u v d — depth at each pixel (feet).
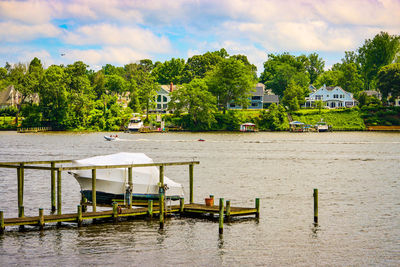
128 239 117.29
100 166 128.06
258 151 342.03
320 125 564.71
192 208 136.26
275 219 137.80
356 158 300.81
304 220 137.49
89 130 572.92
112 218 133.49
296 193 179.73
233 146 381.19
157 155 309.83
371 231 126.82
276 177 219.20
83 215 124.47
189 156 305.12
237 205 157.48
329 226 131.23
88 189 138.31
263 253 109.81
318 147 376.68
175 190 145.28
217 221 134.00
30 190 176.65
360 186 196.44
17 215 138.92
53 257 105.40
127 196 134.72
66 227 125.49
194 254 108.58
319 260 106.22
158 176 143.43
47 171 224.74
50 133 526.98
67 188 181.68
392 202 163.12
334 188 191.31
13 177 205.77
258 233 124.06
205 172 233.14
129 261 104.06
